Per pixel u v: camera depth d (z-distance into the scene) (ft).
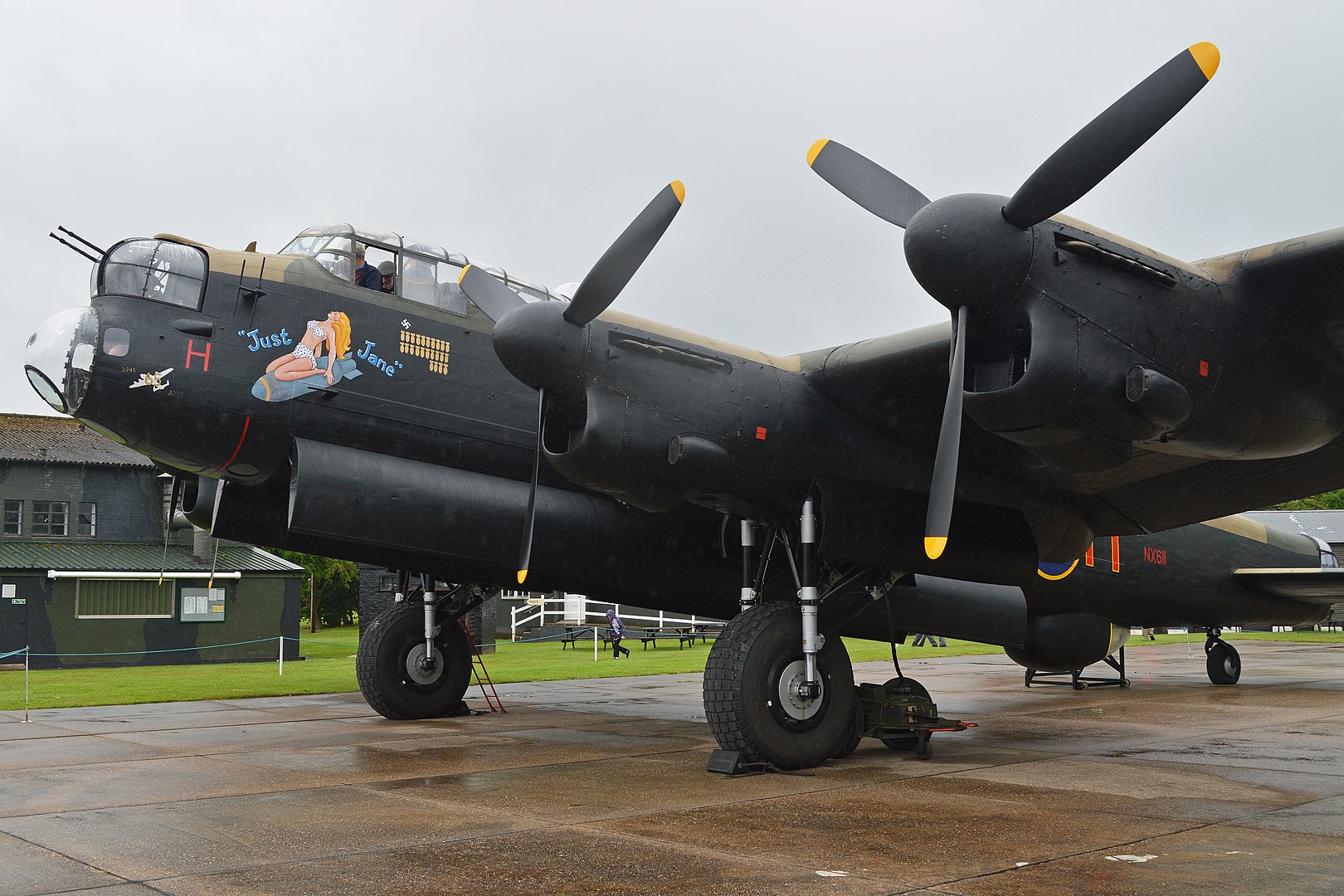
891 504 25.66
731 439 23.94
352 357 28.91
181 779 22.12
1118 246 20.85
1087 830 16.80
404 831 16.75
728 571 30.89
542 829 16.96
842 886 13.41
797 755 23.54
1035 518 28.30
